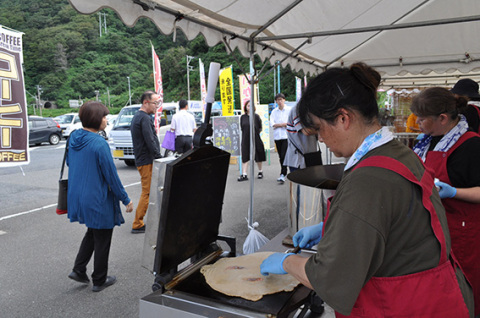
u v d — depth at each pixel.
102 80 84.19
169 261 1.11
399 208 0.78
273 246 1.50
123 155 9.12
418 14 4.03
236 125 7.77
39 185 7.29
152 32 95.88
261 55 3.46
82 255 2.81
